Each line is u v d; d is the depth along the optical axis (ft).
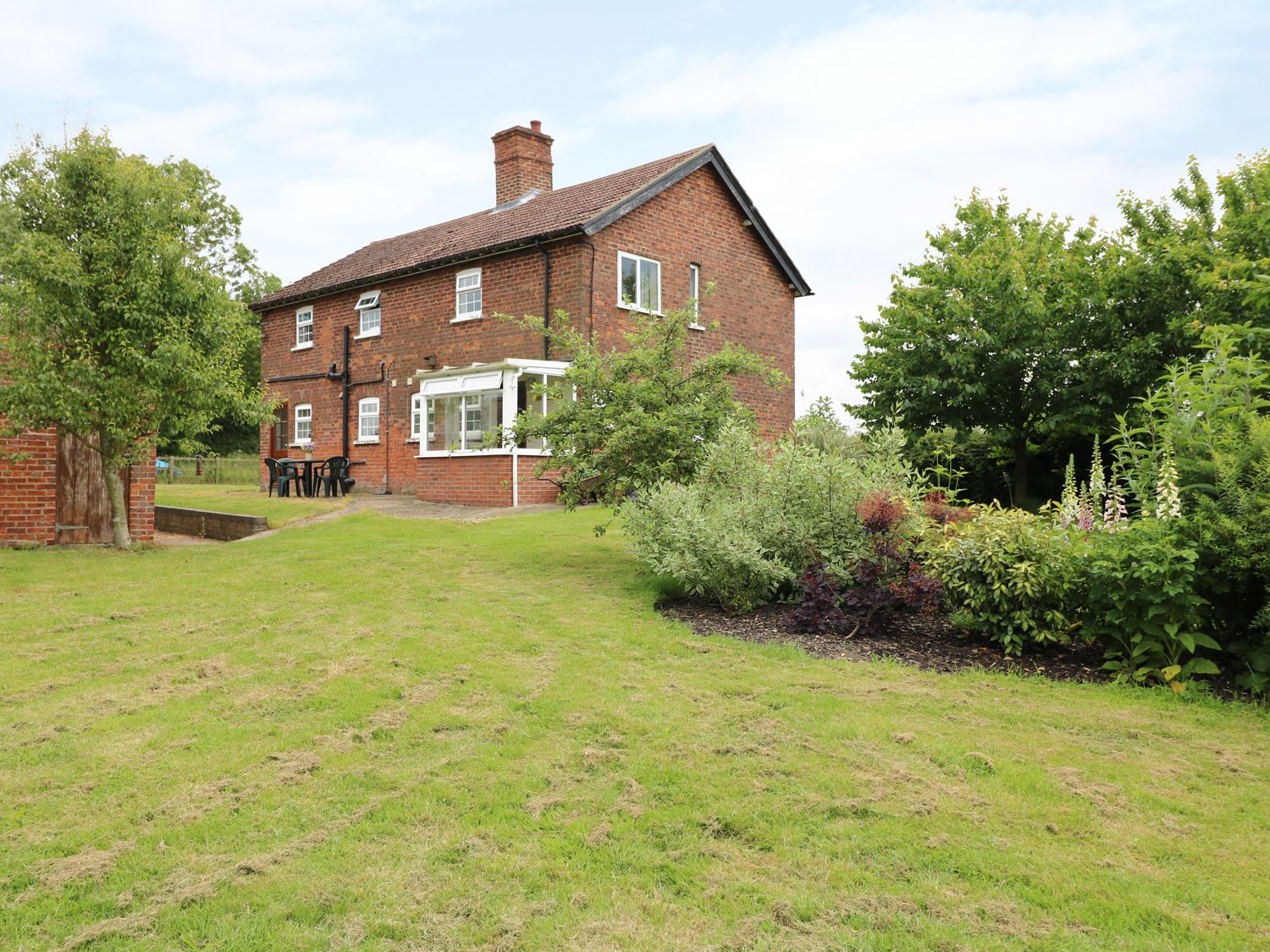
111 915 9.09
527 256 59.62
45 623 22.07
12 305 32.83
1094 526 20.61
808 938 8.67
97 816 11.38
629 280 59.52
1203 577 17.56
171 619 22.58
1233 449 18.67
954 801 11.82
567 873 9.90
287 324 80.84
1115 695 16.89
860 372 64.90
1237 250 49.47
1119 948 8.50
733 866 10.14
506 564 30.73
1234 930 8.84
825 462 24.45
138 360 33.88
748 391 67.31
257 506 55.26
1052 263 62.69
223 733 14.37
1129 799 11.98
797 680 17.30
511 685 16.74
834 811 11.52
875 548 22.38
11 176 34.55
